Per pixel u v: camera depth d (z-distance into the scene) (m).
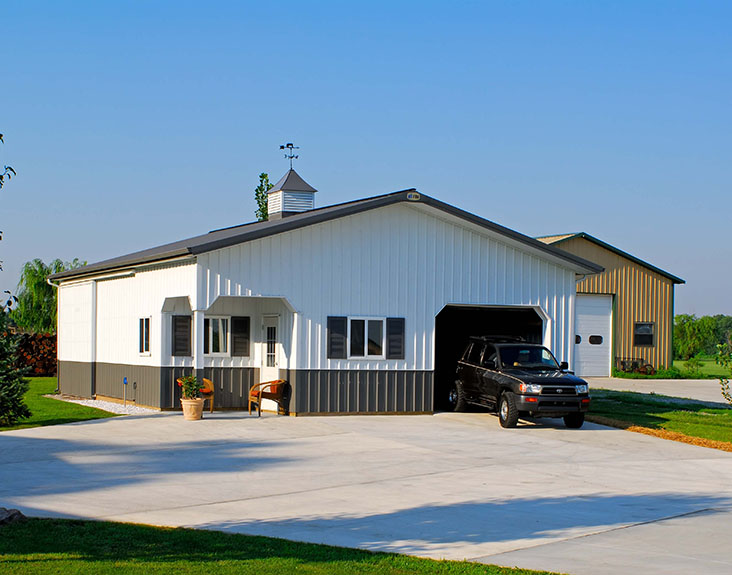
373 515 11.07
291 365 21.08
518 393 19.72
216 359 22.59
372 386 21.67
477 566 8.57
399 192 21.48
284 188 27.42
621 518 11.13
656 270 41.81
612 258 41.03
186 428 18.53
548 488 13.11
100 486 12.59
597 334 40.78
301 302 20.97
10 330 19.20
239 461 14.94
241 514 10.99
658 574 8.45
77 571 7.92
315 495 12.28
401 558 8.86
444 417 21.75
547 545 9.67
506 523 10.74
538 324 24.16
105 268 24.88
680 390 33.75
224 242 19.78
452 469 14.58
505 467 14.90
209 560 8.51
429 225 22.53
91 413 21.52
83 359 27.09
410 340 22.14
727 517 11.27
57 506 11.16
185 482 13.05
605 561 8.97
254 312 23.16
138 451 15.70
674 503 12.16
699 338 65.25
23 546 8.84
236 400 22.83
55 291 54.88
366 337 21.70
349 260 21.56
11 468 13.85
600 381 37.84
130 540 9.25
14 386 18.72
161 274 21.88
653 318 41.88
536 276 23.72
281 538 9.69
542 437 18.70
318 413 21.11
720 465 15.70
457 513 11.26
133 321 23.66
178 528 9.95
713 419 22.66
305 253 21.06
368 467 14.60
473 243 23.02
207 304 19.98
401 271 22.16
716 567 8.76
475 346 22.52
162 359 21.80
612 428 20.55
